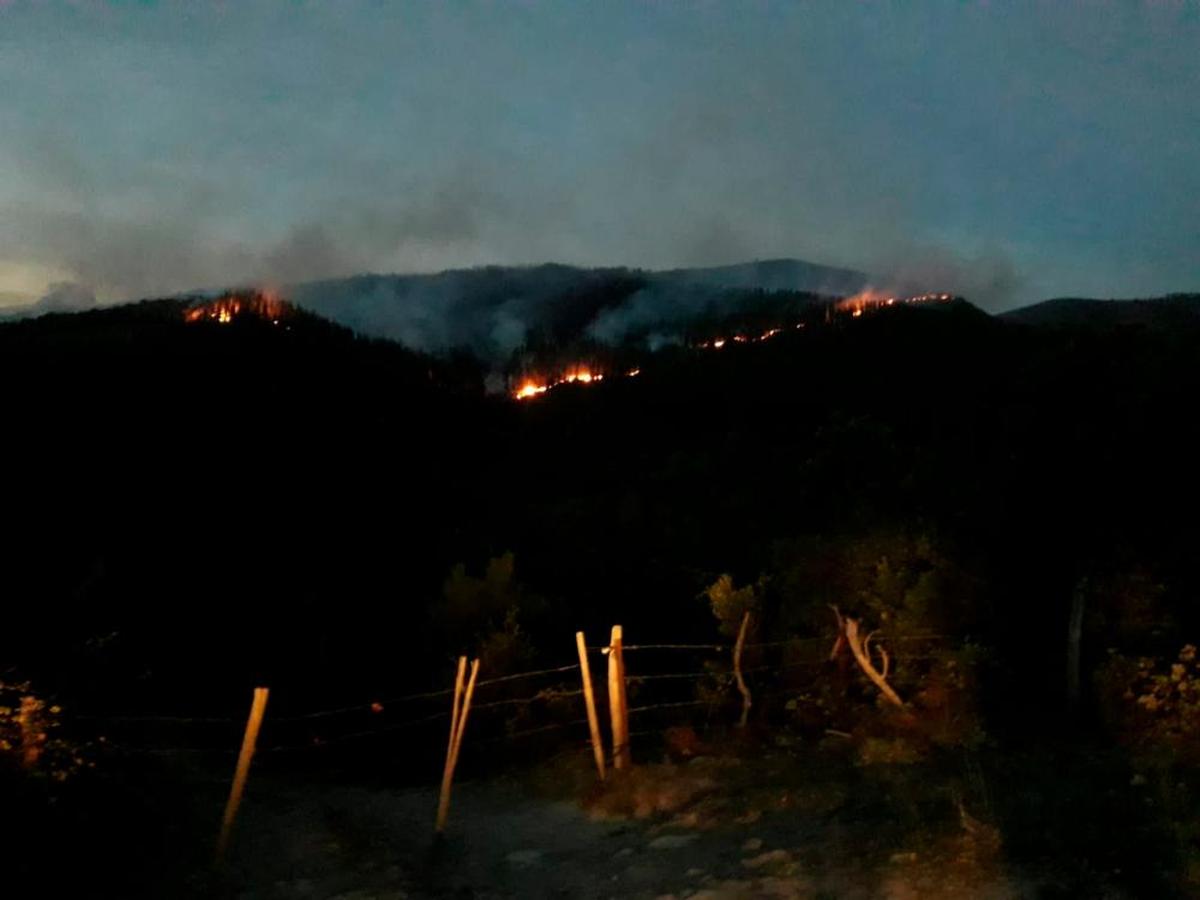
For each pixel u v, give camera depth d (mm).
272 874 8156
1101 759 9227
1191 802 7449
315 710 15938
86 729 9672
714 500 20422
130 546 18156
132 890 7320
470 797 12062
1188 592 11297
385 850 9047
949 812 8023
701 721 13648
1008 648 12156
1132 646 11141
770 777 10391
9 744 7602
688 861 8156
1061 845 6902
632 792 10562
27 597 12016
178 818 9133
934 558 12438
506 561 16812
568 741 13781
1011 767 9305
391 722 15625
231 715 15430
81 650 10859
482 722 14430
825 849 7750
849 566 13039
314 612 17891
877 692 12289
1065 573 12062
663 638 17172
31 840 7121
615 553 20219
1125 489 11570
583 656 11805
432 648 16469
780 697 13078
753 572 16484
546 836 9719
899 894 6551
